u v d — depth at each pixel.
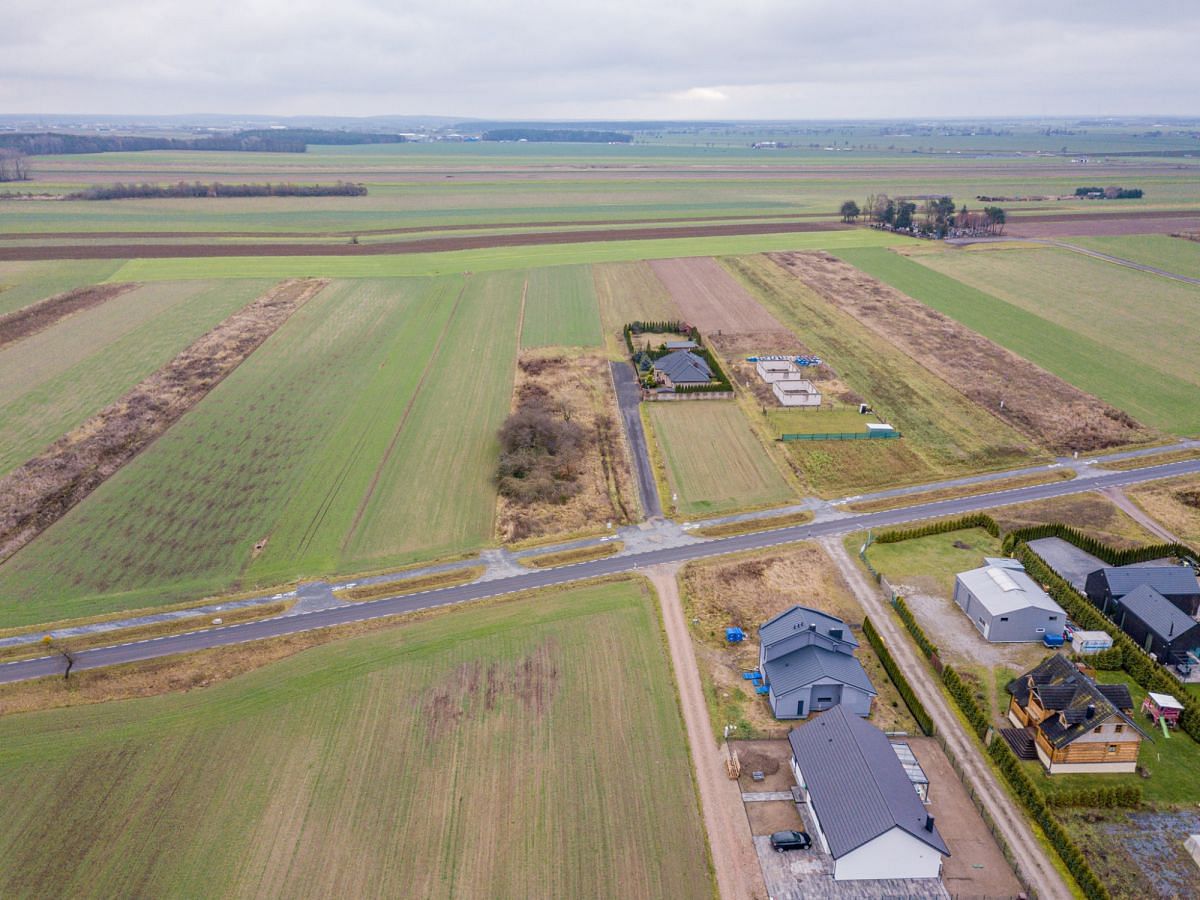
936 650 61.00
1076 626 63.69
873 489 86.62
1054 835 44.62
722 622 64.88
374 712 54.84
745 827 46.03
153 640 62.81
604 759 50.78
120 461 91.44
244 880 42.66
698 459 92.94
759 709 55.53
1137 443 96.00
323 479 87.69
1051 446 95.69
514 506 82.44
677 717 54.50
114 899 41.62
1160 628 59.78
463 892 41.88
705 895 41.88
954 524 78.44
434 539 76.88
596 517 80.94
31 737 52.91
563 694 56.47
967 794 48.44
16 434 97.12
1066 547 74.81
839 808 44.12
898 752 50.19
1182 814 46.66
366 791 48.34
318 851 44.31
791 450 94.88
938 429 100.19
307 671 58.94
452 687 57.19
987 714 54.78
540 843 44.75
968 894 42.03
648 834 45.44
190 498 83.56
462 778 49.25
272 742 52.25
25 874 43.09
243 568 72.12
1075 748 49.03
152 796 48.12
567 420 100.00
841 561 73.50
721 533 78.06
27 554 74.25
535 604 66.69
